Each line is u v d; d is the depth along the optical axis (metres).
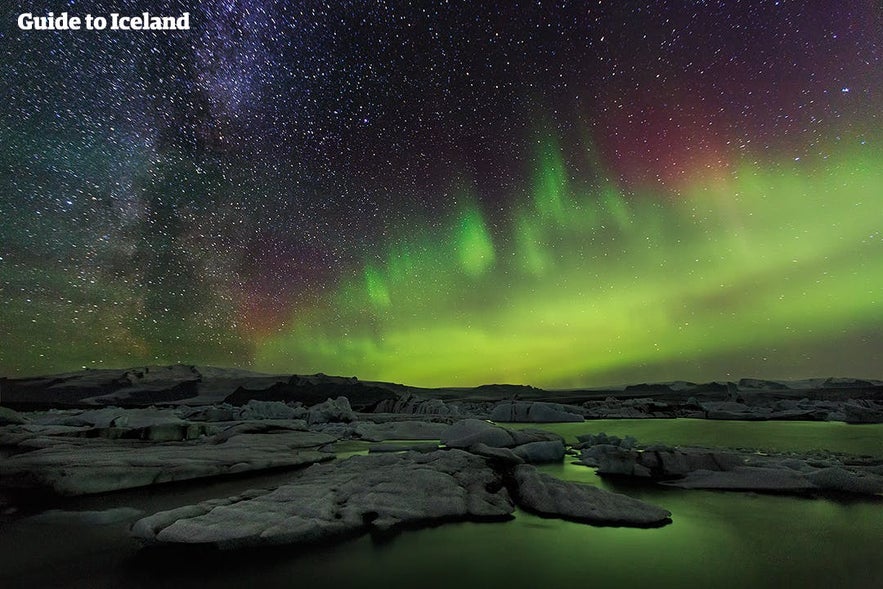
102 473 9.94
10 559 5.80
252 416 29.86
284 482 10.89
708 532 6.99
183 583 5.06
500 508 8.02
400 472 9.74
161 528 6.50
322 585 5.04
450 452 12.62
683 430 25.41
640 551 6.14
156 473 10.70
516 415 33.62
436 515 7.70
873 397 55.72
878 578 5.26
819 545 6.41
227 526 6.53
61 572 5.38
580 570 5.49
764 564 5.69
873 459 13.45
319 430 25.39
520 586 5.07
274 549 6.15
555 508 8.11
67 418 22.27
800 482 10.30
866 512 8.23
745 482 10.48
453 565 5.62
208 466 11.66
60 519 7.68
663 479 11.23
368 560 5.77
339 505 7.88
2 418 20.75
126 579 5.17
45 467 10.07
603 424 30.67
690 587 5.03
